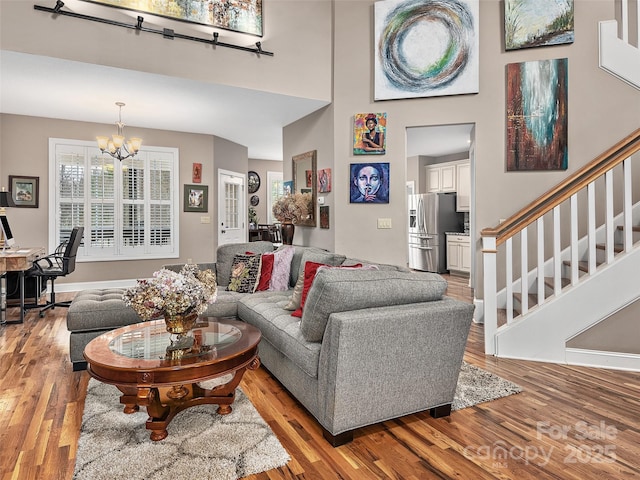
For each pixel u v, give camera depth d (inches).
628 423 84.8
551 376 110.7
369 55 182.2
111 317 115.5
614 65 156.6
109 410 89.7
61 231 222.5
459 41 169.3
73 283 227.0
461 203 295.7
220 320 104.0
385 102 180.2
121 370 71.4
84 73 151.4
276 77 174.6
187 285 82.9
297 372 90.1
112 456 71.7
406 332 78.8
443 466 70.5
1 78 156.9
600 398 96.9
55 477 66.7
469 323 85.9
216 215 269.0
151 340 87.4
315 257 136.2
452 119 172.1
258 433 80.2
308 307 82.5
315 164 201.2
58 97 181.2
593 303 117.5
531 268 163.8
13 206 203.5
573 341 121.1
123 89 169.5
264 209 394.0
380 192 180.9
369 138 180.9
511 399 96.6
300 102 186.9
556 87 161.0
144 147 241.9
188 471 67.6
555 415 88.7
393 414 81.3
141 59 149.6
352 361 74.1
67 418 87.0
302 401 88.1
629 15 165.0
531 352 123.8
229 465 69.5
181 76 156.3
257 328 102.7
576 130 160.4
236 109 199.8
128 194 238.7
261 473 68.0
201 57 159.9
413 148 275.0
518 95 164.4
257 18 170.6
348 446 76.8
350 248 184.7
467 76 168.7
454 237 296.4
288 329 95.2
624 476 67.3
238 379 88.8
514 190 166.4
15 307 194.1
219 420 85.6
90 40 141.8
